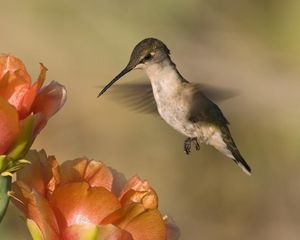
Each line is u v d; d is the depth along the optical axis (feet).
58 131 41.68
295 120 42.47
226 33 43.60
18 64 12.64
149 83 24.02
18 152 12.47
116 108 42.04
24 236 31.45
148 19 42.93
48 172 13.07
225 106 42.75
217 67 43.01
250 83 42.78
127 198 13.10
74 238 12.57
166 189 42.93
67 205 12.70
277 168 43.09
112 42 42.57
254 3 45.78
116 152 42.32
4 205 12.60
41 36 42.93
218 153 43.29
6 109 12.21
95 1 42.78
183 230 42.86
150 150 42.68
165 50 23.66
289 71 42.91
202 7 43.60
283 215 43.06
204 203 43.21
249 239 42.91
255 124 42.83
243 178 43.27
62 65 42.47
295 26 43.34
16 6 43.14
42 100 12.89
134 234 12.73
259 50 43.50
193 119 23.88
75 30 42.83
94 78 42.32
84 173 13.51
